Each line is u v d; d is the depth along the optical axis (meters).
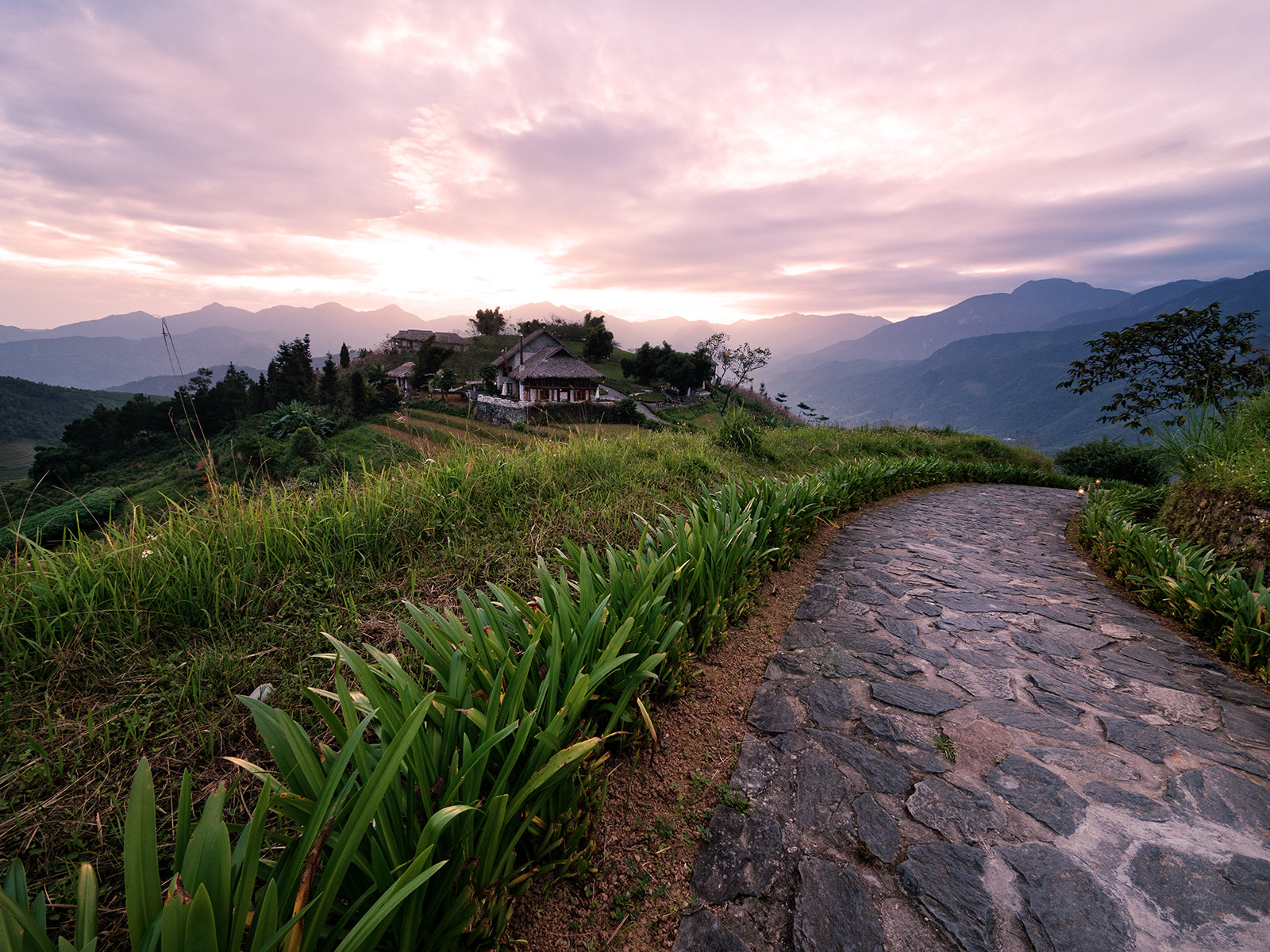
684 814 2.16
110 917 1.44
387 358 90.50
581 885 1.82
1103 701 3.06
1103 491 9.04
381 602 2.99
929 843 2.02
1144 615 4.44
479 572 3.46
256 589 2.77
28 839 1.53
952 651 3.66
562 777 1.76
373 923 1.10
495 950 1.53
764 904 1.78
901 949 1.62
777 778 2.37
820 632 3.92
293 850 1.28
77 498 2.91
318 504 3.65
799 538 5.89
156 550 2.70
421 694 1.77
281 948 1.14
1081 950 1.61
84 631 2.31
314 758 1.42
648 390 72.69
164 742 1.94
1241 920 1.69
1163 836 2.05
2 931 0.93
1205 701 3.07
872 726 2.77
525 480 4.86
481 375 64.94
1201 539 5.46
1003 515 8.98
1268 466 5.04
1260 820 2.13
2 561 2.44
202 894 0.98
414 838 1.45
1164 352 10.70
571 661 2.15
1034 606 4.59
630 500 5.11
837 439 14.07
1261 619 3.53
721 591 3.57
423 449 5.12
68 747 1.85
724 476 6.78
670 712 2.77
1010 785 2.35
